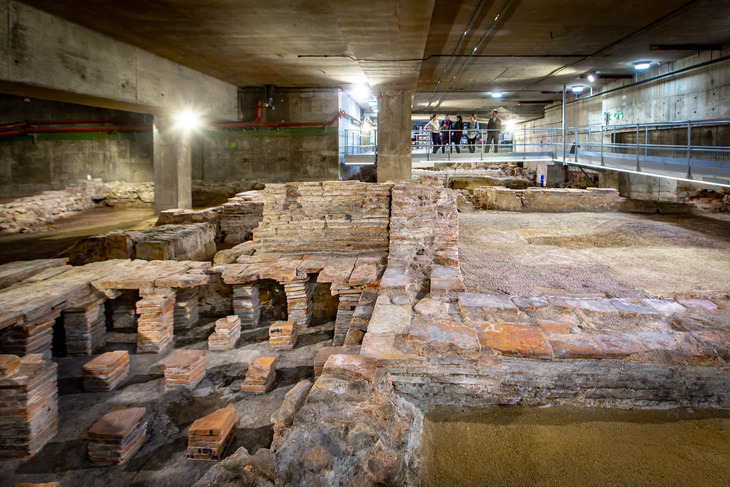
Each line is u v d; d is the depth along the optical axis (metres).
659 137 12.42
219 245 9.23
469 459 2.17
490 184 15.94
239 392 3.83
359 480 1.89
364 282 4.40
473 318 3.16
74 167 15.50
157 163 12.73
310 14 7.31
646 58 11.19
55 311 4.25
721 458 2.10
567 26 8.51
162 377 4.11
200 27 7.93
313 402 2.26
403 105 12.75
